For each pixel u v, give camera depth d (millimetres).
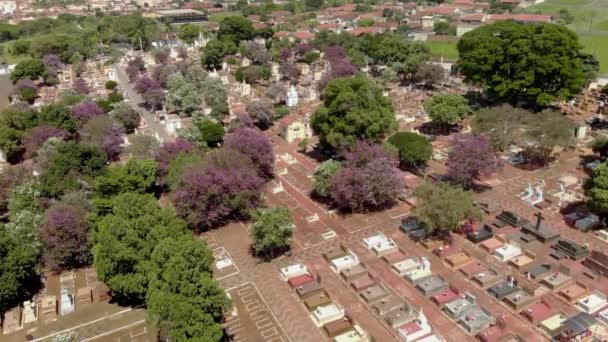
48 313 69188
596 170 83375
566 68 132250
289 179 109750
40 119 129500
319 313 65750
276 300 70500
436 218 78625
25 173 100812
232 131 129625
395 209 93375
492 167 94000
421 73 170875
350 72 164875
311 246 83375
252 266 78812
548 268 72500
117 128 126438
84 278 78125
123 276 65688
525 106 145000
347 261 77188
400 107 153500
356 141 104312
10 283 67750
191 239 68125
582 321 60875
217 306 58688
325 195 97250
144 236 68562
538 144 107812
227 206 88812
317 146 125750
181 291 56781
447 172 99688
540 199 93562
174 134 132500
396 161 100938
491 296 68625
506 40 142500
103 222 70375
